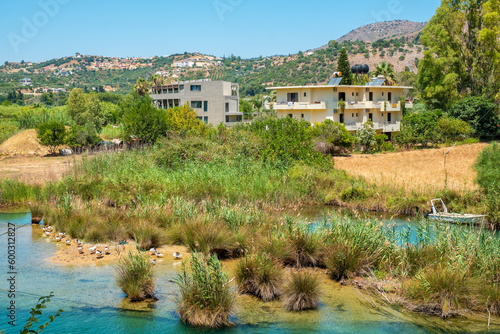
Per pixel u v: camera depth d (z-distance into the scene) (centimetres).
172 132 3909
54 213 1769
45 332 912
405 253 1275
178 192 2150
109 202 2106
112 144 4981
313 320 1018
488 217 1953
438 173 3253
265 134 3369
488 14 5884
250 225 1566
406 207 2241
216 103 7700
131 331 933
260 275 1141
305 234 1392
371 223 1400
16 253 1423
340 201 2456
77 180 2334
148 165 2714
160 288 1159
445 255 1219
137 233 1542
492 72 6038
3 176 2972
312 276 1147
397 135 5428
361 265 1268
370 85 6031
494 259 1195
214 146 3081
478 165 2280
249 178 2500
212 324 972
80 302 1069
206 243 1418
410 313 1066
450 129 5325
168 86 8631
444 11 6238
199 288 1005
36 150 4656
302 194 2509
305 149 3197
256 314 1044
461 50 6291
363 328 979
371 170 3500
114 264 1334
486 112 5431
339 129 4894
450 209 2164
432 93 6212
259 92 19150
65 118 6600
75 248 1486
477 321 1028
